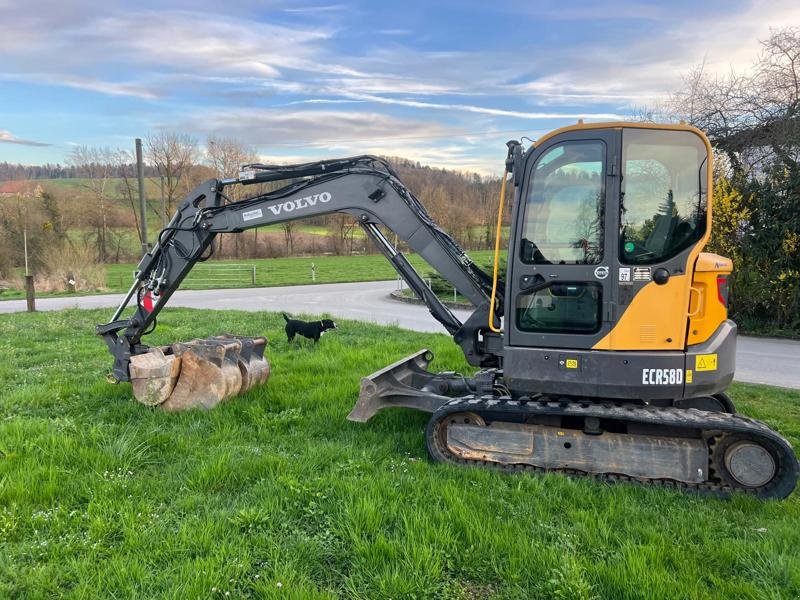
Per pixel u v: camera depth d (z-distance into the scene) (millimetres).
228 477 4410
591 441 4617
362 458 4840
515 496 4172
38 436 5039
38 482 4203
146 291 6742
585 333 4570
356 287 25656
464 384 5906
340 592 3092
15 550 3396
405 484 4293
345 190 5969
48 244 31641
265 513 3791
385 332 11789
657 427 4641
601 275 4473
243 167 6309
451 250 5672
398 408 6270
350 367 8344
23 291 23844
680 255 4402
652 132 4441
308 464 4648
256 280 29266
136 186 50344
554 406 4637
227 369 6391
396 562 3283
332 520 3754
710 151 4398
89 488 4172
